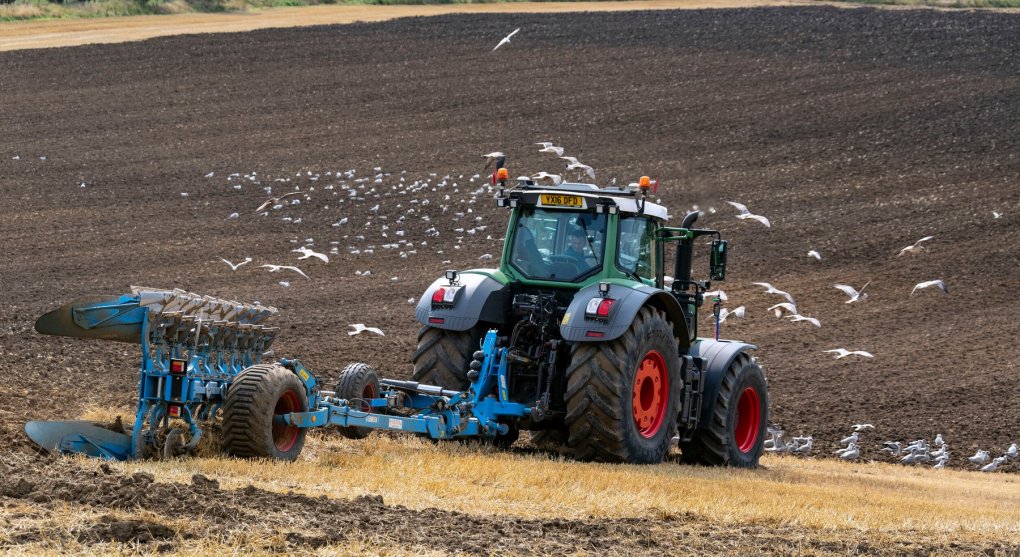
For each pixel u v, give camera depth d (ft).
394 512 97.40
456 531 92.73
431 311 149.38
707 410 161.17
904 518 115.75
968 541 106.42
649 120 504.43
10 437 119.55
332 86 552.00
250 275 314.96
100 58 581.53
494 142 471.62
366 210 390.63
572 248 151.94
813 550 96.68
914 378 262.47
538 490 113.29
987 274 344.28
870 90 543.39
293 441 126.00
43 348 205.36
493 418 147.84
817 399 245.65
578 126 495.41
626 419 142.10
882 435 224.12
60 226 352.49
